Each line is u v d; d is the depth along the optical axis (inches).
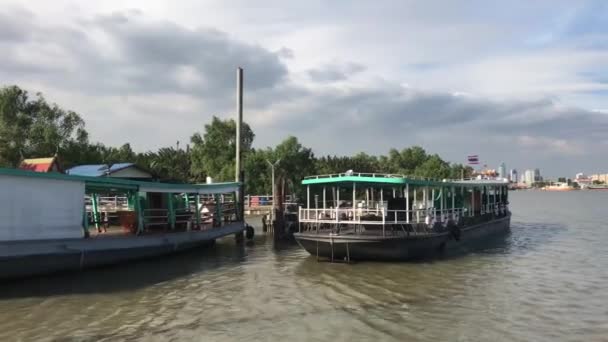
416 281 719.1
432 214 960.9
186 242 957.8
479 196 1338.6
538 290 666.2
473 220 1245.7
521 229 1601.9
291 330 493.7
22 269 668.7
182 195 1193.4
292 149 2363.4
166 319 531.8
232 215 1283.2
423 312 558.6
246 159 2359.7
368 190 1056.8
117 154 2556.6
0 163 1370.6
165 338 470.6
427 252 919.7
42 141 1702.8
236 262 894.4
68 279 709.9
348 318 535.2
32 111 1753.2
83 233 755.4
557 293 650.2
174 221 975.0
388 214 904.3
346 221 870.4
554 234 1427.2
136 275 759.7
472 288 675.4
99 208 1355.8
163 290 663.8
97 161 1921.8
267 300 612.4
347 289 668.7
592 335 482.3
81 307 576.1
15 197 671.8
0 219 656.4
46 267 695.7
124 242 807.7
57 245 698.8
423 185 953.5
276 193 1227.2
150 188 900.6
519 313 555.8
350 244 827.4
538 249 1073.5
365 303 597.6
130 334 482.3
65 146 1797.5
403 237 825.5
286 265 858.8
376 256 841.5
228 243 1191.6
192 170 2736.2
